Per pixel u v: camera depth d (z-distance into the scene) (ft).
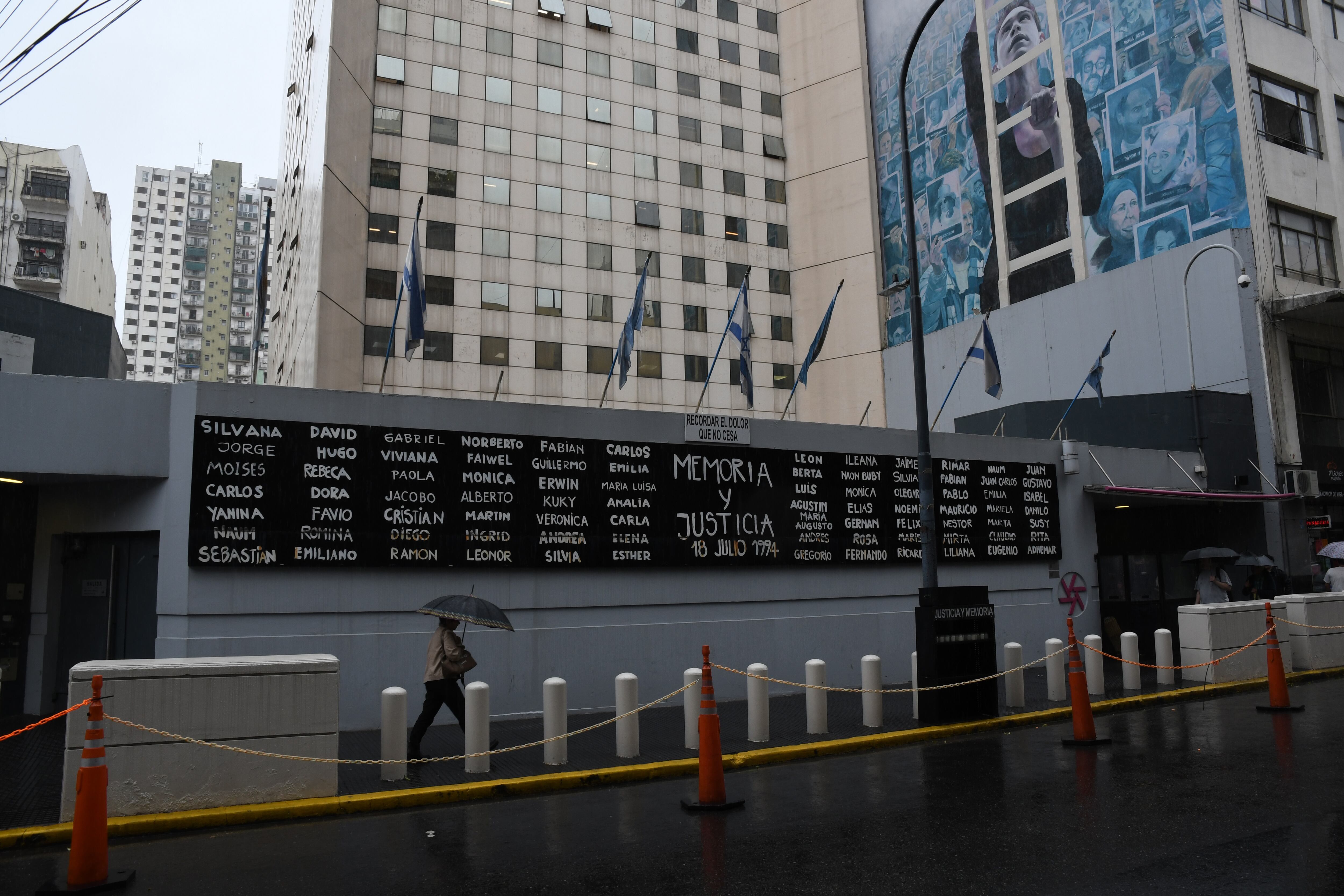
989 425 92.07
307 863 21.61
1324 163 85.40
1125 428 78.07
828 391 143.95
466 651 32.07
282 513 38.55
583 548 44.39
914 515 54.80
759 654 48.42
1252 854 20.56
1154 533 75.36
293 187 137.80
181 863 21.65
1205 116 83.92
